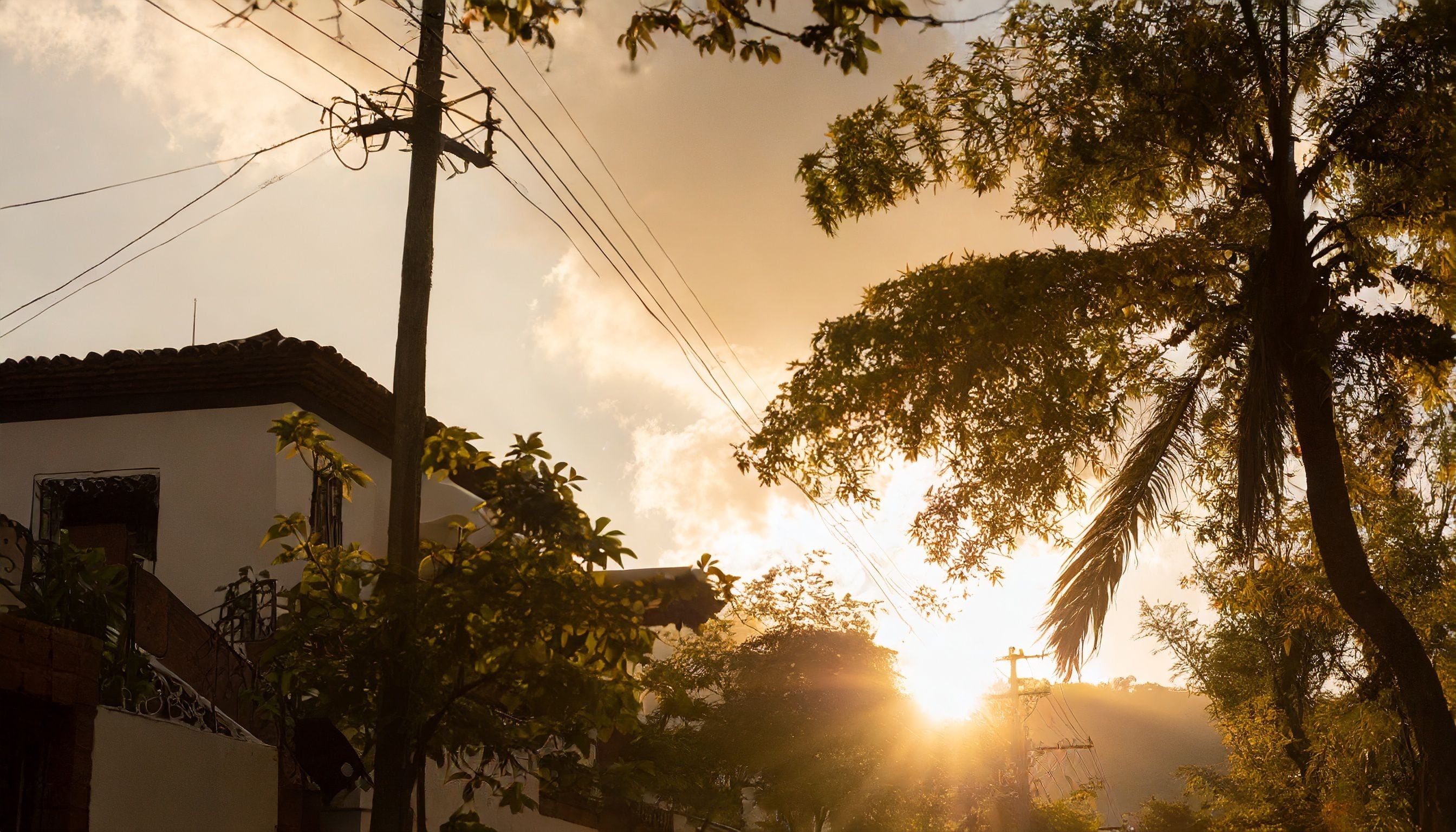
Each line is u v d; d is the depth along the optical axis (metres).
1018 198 13.23
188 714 10.62
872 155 12.85
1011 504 12.55
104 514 16.94
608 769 10.61
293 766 11.55
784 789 20.86
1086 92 12.29
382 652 8.79
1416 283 12.48
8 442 16.59
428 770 13.27
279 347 15.75
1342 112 11.79
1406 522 17.92
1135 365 12.54
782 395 11.78
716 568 9.19
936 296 11.32
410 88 11.05
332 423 16.97
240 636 14.51
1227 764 31.48
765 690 21.42
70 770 8.57
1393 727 16.22
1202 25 11.59
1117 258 11.56
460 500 19.02
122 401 16.48
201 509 15.89
